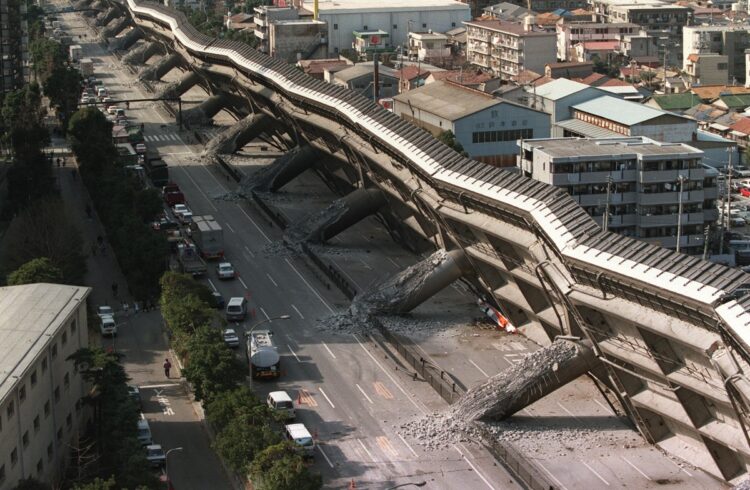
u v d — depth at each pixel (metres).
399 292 159.62
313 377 138.75
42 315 120.81
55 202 195.62
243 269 181.88
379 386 135.88
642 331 114.56
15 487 102.69
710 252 193.00
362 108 190.12
